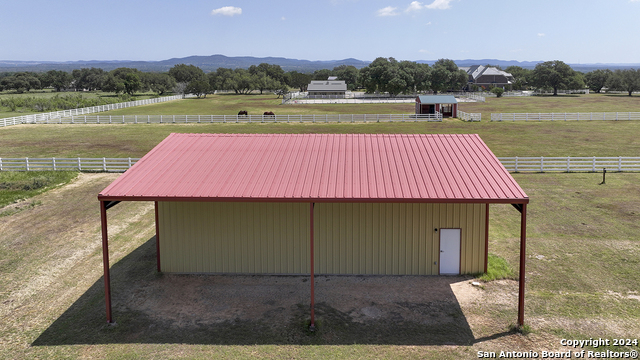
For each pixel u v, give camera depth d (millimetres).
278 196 11945
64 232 19094
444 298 13281
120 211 22109
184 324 11961
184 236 15086
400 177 13211
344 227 14859
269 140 16578
